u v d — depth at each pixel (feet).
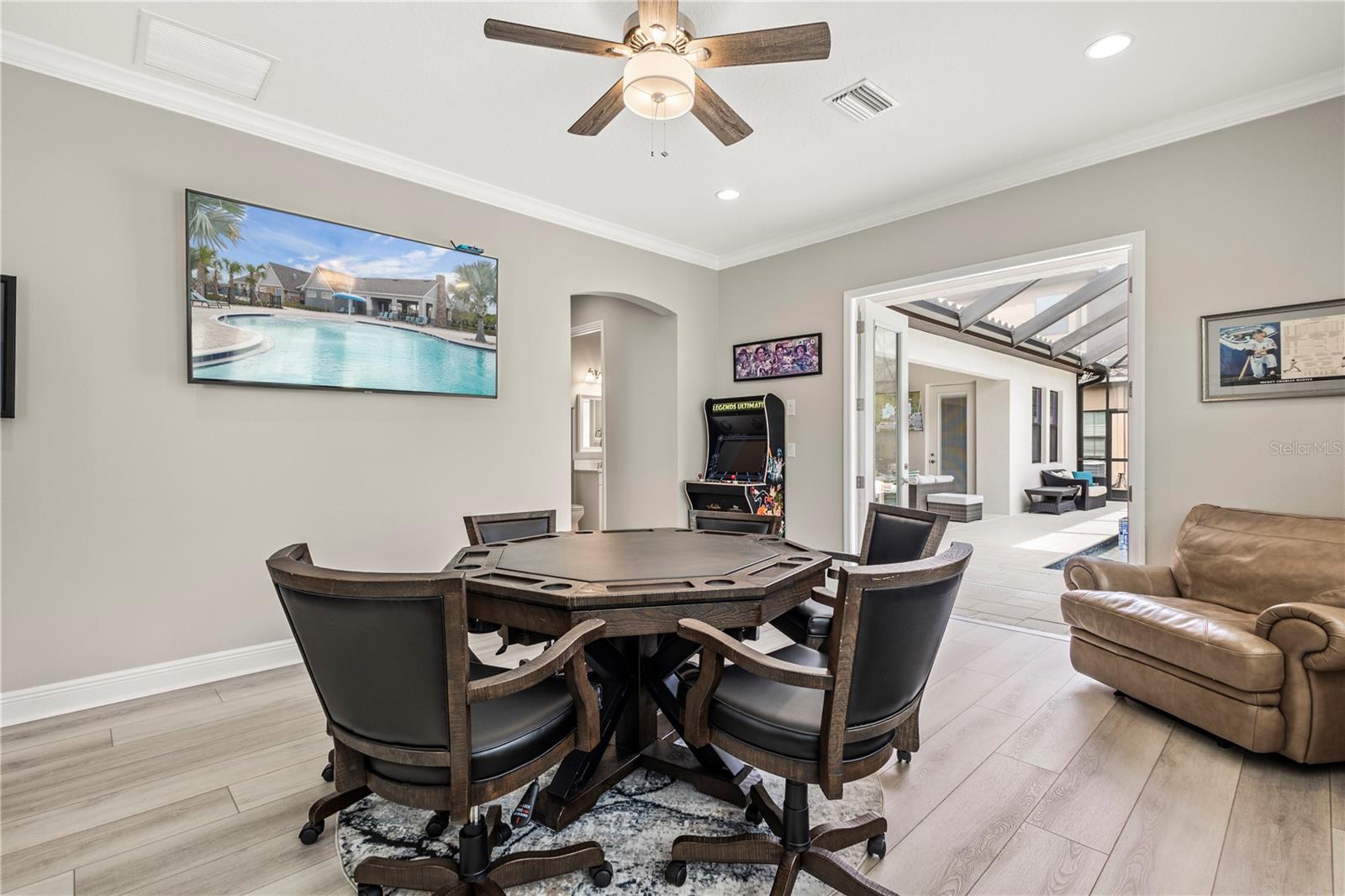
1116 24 7.52
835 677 4.24
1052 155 11.04
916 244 13.30
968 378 34.06
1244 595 8.36
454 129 10.09
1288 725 6.61
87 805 6.15
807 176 11.87
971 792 6.34
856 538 14.53
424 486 11.64
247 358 9.61
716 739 5.03
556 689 5.31
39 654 8.11
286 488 10.09
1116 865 5.20
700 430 17.30
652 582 5.96
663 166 11.49
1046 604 13.89
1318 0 7.06
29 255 8.01
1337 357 8.70
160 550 8.97
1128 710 8.29
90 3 7.13
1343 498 8.68
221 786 6.51
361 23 7.52
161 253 8.96
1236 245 9.50
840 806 6.08
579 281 14.17
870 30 7.63
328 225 10.37
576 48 6.65
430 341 11.59
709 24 7.61
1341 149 8.68
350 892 4.99
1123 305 25.95
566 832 5.76
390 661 4.03
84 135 8.36
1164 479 10.18
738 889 5.04
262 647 9.85
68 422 8.29
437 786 4.23
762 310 16.44
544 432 13.48
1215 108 9.45
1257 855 5.32
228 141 9.50
